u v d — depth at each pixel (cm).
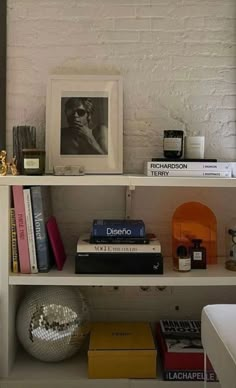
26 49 197
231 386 111
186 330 187
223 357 118
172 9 198
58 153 191
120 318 202
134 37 198
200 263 181
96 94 193
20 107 198
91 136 192
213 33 199
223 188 202
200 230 196
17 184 167
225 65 199
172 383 171
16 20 196
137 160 200
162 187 202
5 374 170
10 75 197
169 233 202
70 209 201
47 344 172
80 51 198
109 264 172
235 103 200
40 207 172
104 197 202
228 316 135
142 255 172
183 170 178
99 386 170
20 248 172
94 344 175
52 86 193
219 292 202
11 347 176
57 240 183
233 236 182
